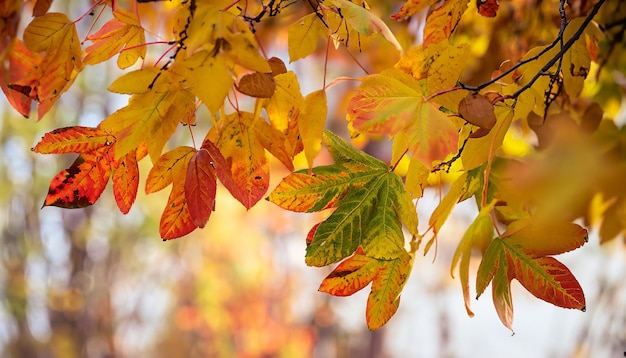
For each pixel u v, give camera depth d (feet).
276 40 4.89
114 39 2.78
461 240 2.89
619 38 3.70
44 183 26.09
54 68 2.76
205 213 2.68
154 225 29.58
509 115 2.89
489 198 3.04
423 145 2.65
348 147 2.94
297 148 2.89
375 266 2.91
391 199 2.90
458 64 2.89
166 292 36.70
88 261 32.22
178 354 37.52
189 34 2.61
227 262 36.06
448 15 3.01
